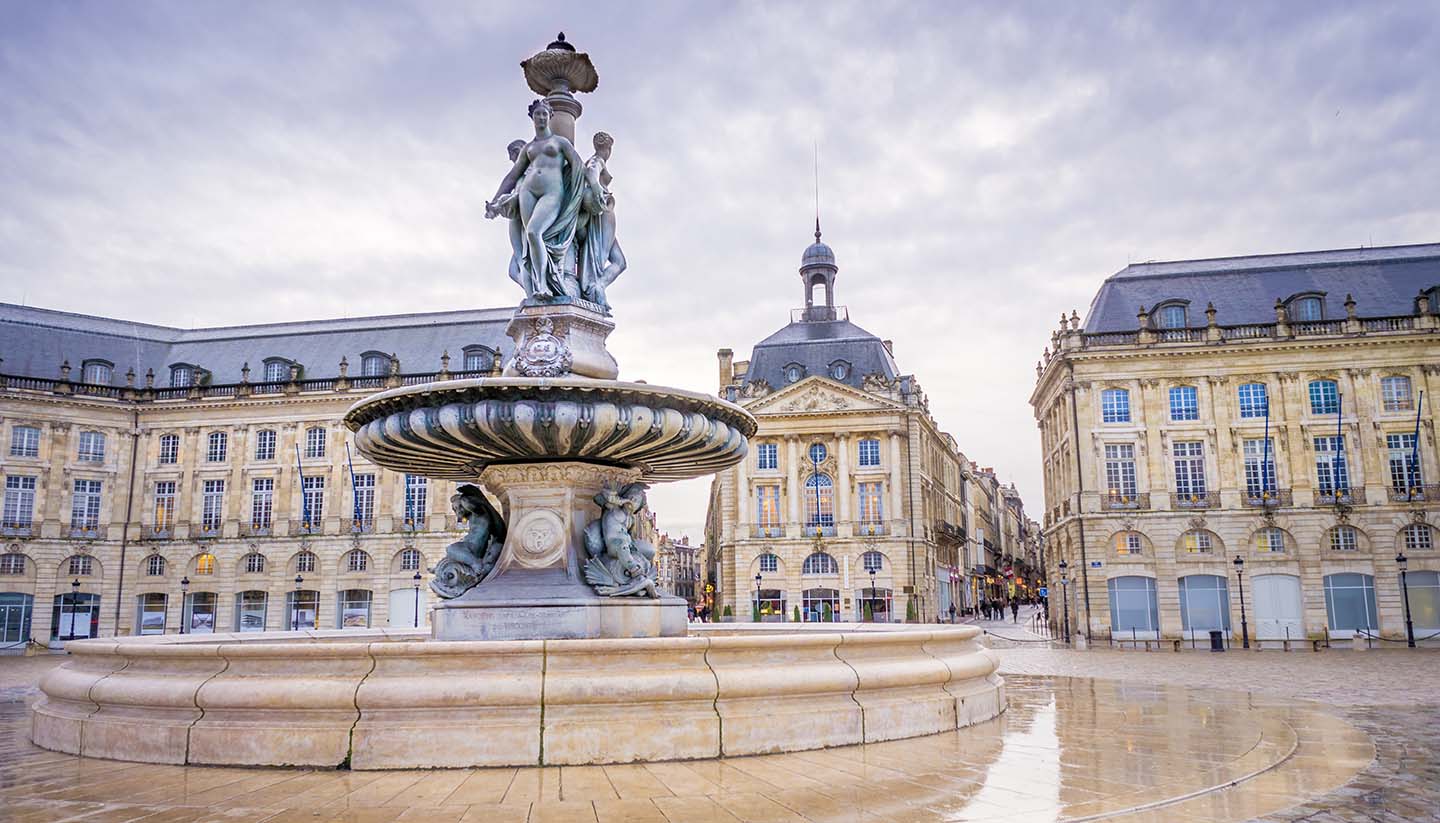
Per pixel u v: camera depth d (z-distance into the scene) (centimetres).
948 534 7488
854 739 931
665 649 880
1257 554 4853
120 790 743
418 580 5822
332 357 6294
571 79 1350
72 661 1074
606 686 840
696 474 1371
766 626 1664
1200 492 4959
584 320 1273
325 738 817
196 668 902
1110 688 1672
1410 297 5025
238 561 5944
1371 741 1080
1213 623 4841
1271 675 2472
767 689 890
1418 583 4700
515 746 816
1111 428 5066
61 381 5844
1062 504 5553
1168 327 5181
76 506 5872
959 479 9400
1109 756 902
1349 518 4759
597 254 1338
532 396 1069
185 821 649
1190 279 5359
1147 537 4938
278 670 876
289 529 5919
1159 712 1259
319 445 6028
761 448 6731
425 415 1081
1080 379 5131
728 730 858
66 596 5788
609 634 1138
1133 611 4912
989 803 699
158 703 877
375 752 811
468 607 1139
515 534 1189
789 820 646
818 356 6956
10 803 703
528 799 700
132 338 6394
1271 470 4909
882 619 6406
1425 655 3572
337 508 5912
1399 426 4794
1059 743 967
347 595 5869
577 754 823
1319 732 1140
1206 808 707
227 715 852
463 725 818
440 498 5878
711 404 1138
